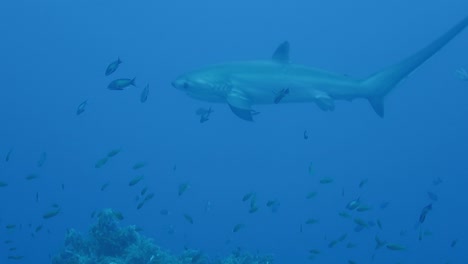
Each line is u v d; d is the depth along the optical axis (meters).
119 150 13.33
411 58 6.83
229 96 6.16
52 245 37.00
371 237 44.47
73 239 14.84
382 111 6.86
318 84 6.59
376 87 6.88
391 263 40.41
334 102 6.64
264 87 6.35
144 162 13.84
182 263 14.61
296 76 6.48
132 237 14.52
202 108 14.38
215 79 6.22
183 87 6.33
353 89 6.76
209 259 16.19
